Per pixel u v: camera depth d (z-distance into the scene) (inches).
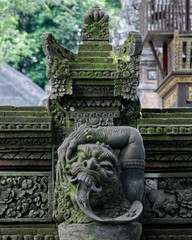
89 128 168.2
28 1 634.8
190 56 396.8
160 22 451.5
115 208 162.9
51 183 181.3
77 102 180.7
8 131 177.8
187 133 178.5
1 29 607.5
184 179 185.0
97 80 177.8
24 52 620.1
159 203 181.9
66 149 165.0
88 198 156.6
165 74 437.4
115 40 551.8
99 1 671.1
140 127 179.6
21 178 181.8
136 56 176.4
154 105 500.7
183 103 385.1
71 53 187.8
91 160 156.6
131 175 168.6
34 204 181.2
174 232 181.8
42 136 178.5
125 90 176.2
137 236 159.3
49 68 175.3
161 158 182.9
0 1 613.0
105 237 155.9
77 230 157.2
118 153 175.3
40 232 179.3
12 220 179.8
